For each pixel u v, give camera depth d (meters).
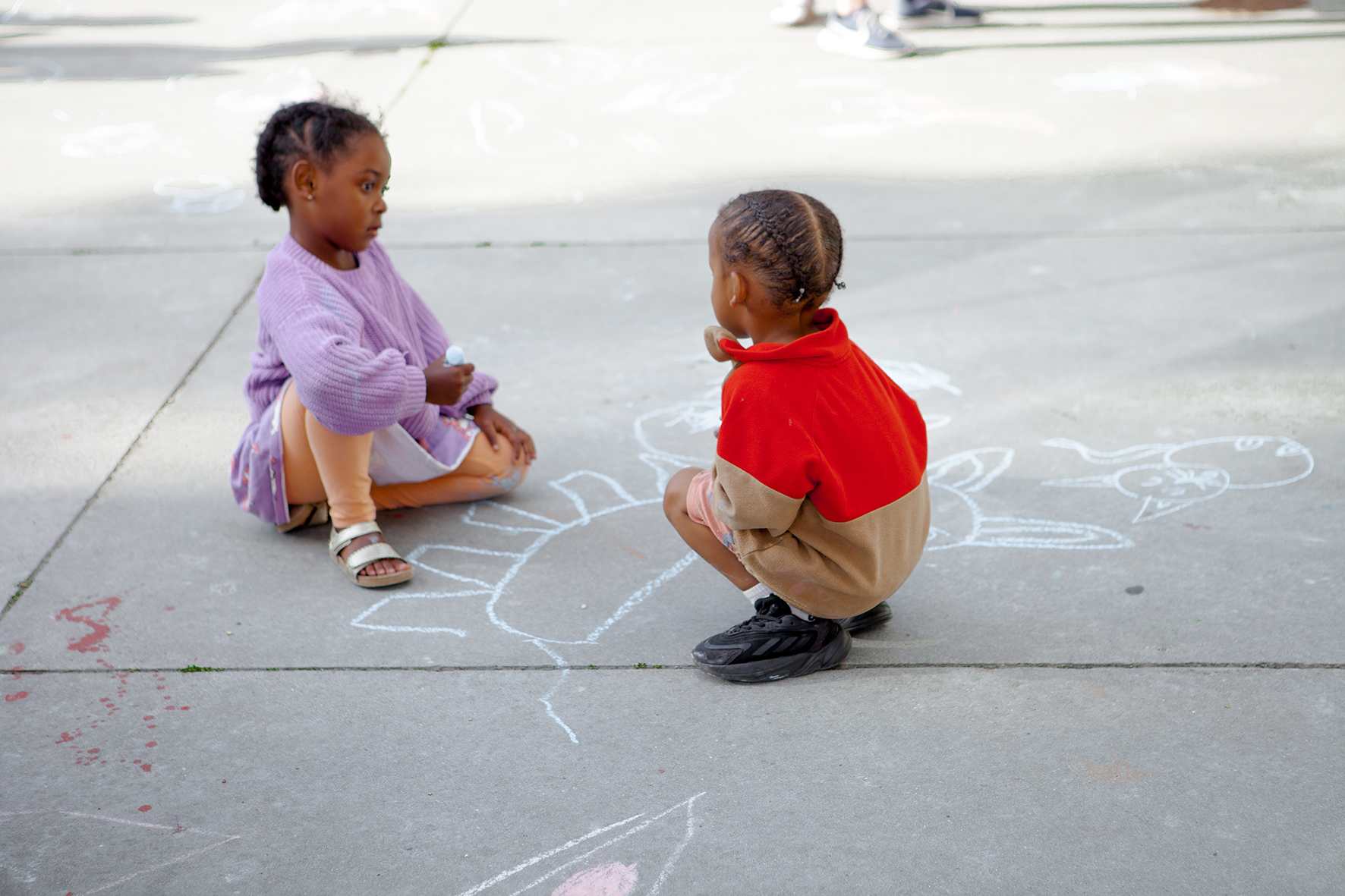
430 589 2.44
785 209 1.82
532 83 5.87
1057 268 3.83
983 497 2.67
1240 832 1.76
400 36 6.79
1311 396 3.01
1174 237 4.01
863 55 6.09
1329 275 3.67
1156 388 3.09
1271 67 5.73
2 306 3.77
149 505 2.73
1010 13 6.97
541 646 2.25
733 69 5.99
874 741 1.98
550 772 1.93
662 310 3.66
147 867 1.75
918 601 2.34
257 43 6.80
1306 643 2.15
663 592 2.42
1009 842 1.76
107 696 2.12
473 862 1.75
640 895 1.69
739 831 1.80
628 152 4.96
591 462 2.89
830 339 1.86
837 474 1.90
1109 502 2.62
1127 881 1.69
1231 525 2.52
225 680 2.17
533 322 3.61
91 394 3.23
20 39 7.02
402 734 2.02
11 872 1.74
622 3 7.35
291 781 1.92
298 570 2.50
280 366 2.49
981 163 4.73
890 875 1.71
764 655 2.10
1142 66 5.82
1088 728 1.98
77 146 5.25
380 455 2.52
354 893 1.70
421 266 4.00
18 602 2.39
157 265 4.06
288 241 2.39
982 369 3.24
